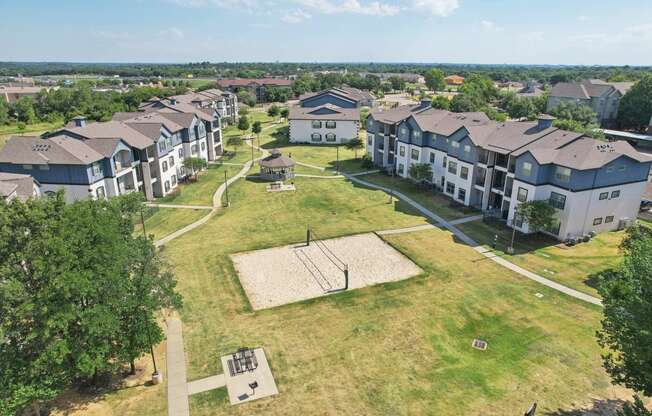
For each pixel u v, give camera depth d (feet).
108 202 87.20
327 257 135.33
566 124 245.04
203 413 73.72
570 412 71.72
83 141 167.53
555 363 84.43
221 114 401.08
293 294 113.50
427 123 205.87
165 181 201.46
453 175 186.91
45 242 65.46
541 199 145.07
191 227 161.07
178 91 498.69
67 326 68.64
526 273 121.70
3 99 430.61
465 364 84.84
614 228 150.30
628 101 354.74
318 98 372.79
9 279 65.82
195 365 86.12
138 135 186.91
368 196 193.98
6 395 62.54
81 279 66.59
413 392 77.41
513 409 72.74
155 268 84.64
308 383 80.53
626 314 61.93
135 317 78.38
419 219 165.58
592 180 137.80
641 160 142.10
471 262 129.08
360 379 81.15
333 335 95.20
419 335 94.48
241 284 118.93
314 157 273.54
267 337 94.99
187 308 106.93
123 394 78.18
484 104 427.33
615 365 65.72
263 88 591.78
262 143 321.11
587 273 121.19
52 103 438.81
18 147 155.74
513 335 93.86
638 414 57.67
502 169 163.32
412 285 116.67
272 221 166.40
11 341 66.80
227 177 227.61
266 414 73.36
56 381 69.97
